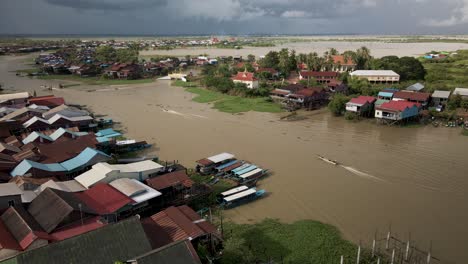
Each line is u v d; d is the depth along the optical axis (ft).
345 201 160.25
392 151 224.53
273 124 285.84
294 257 121.70
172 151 223.10
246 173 180.75
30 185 146.92
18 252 104.06
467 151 223.92
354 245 128.57
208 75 499.51
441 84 386.52
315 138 250.98
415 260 119.44
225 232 134.92
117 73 528.22
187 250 101.65
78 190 146.41
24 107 288.51
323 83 442.91
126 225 109.70
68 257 98.27
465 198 163.12
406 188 172.96
